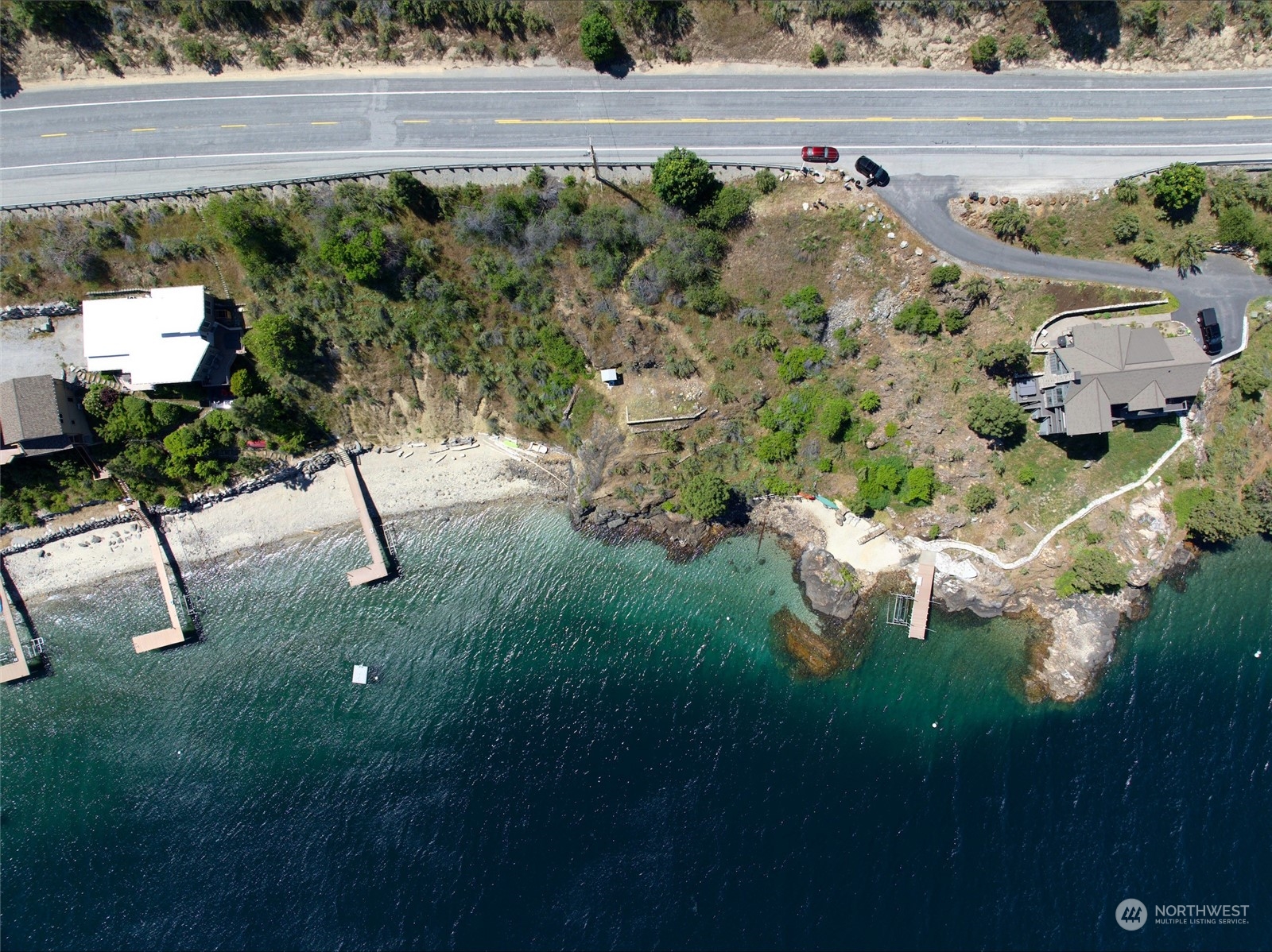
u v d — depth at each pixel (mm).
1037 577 61562
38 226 57000
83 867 61531
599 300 59375
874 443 61875
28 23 54844
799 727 62750
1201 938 57438
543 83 57125
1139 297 57094
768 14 55344
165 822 62281
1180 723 61688
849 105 56781
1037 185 56406
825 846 60062
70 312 58219
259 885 60875
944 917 58312
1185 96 55906
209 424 59688
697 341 60344
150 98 57406
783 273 58094
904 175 56750
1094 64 56094
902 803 61188
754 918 58375
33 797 62719
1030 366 58625
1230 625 62250
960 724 62719
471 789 62000
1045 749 62031
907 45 56000
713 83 56969
